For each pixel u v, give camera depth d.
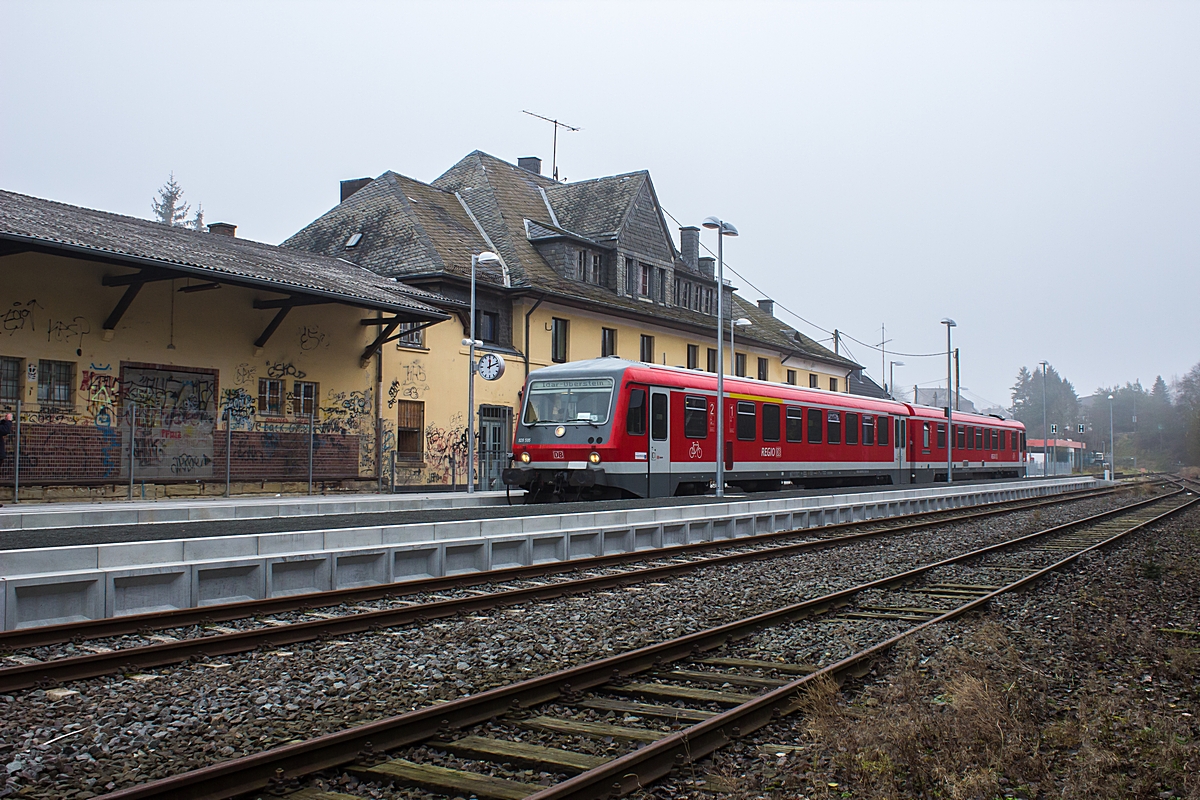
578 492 22.00
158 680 7.27
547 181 46.72
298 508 19.36
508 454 33.53
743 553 15.96
